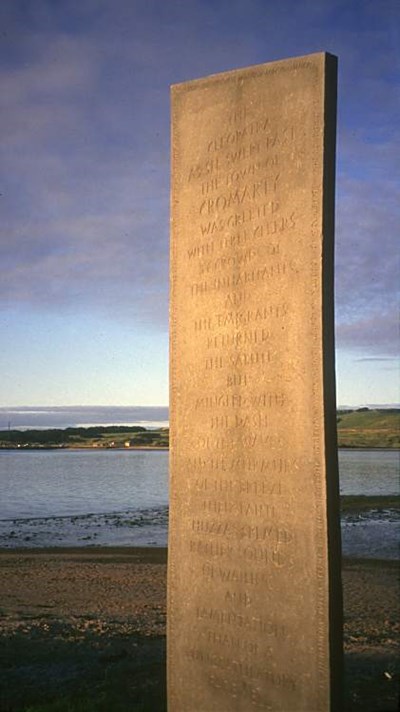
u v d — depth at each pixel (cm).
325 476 641
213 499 727
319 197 665
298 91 690
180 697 741
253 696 680
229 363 724
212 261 748
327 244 666
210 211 755
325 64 675
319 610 638
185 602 744
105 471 12825
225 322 731
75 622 1415
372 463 14975
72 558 2638
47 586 1945
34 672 986
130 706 814
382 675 941
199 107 771
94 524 4259
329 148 675
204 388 745
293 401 668
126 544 3216
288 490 666
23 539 3497
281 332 682
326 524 638
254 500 692
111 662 1042
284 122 697
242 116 733
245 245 720
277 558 670
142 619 1449
